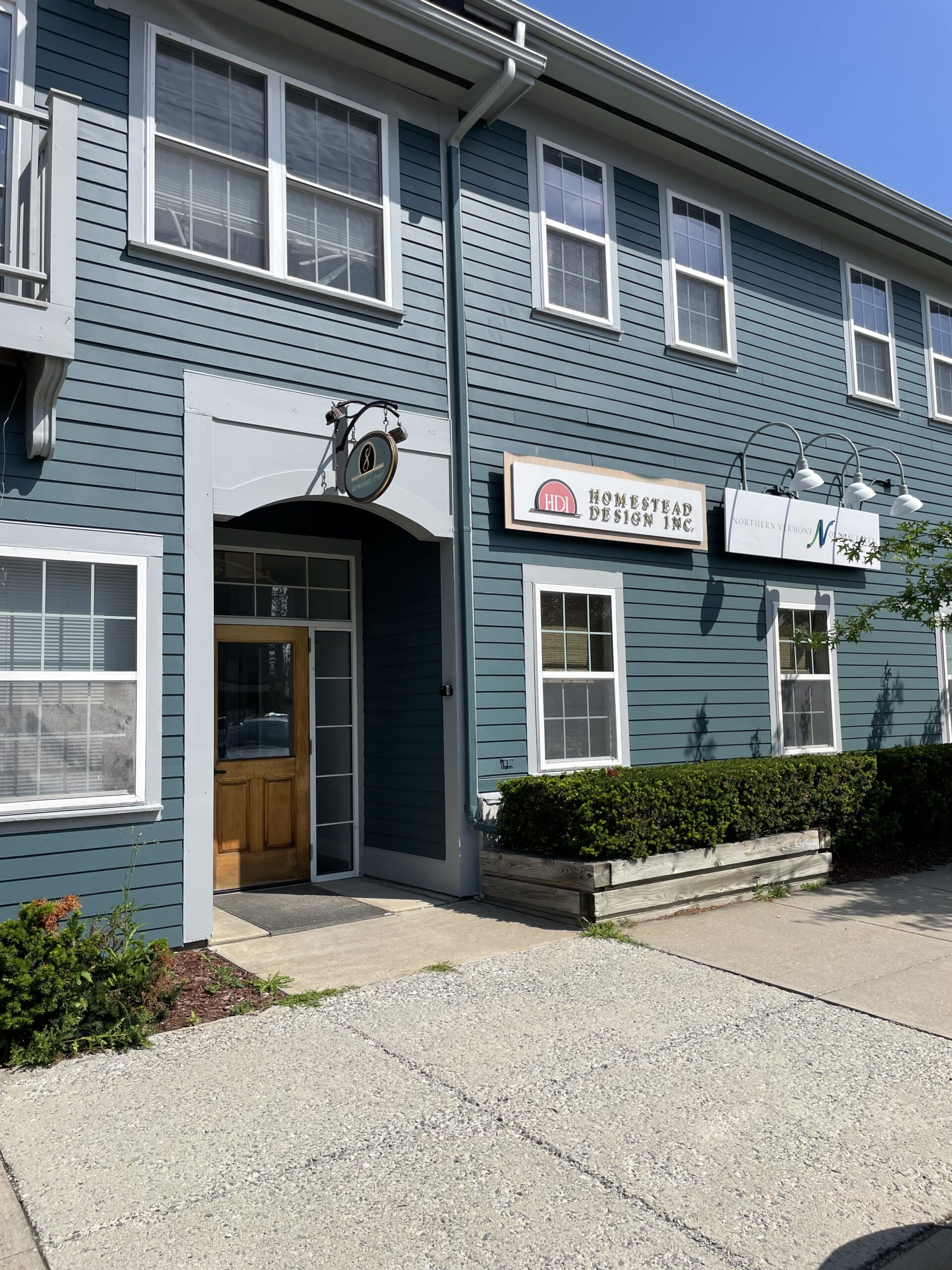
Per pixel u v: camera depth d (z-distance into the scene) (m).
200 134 6.86
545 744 8.21
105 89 6.41
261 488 6.80
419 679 8.09
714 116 9.33
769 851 7.78
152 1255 2.94
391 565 8.48
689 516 9.37
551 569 8.36
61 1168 3.46
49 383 5.60
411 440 7.61
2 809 5.59
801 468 10.30
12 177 5.77
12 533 5.75
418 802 8.07
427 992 5.37
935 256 12.33
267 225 7.08
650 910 6.96
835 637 10.40
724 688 9.64
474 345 8.07
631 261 9.33
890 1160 3.52
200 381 6.59
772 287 10.70
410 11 7.27
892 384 12.05
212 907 6.49
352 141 7.64
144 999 4.91
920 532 10.03
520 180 8.56
